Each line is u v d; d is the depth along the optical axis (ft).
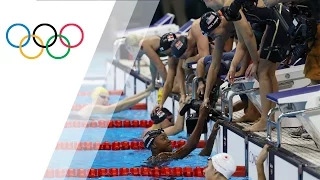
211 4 61.57
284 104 53.11
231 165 52.60
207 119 69.67
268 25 58.03
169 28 127.13
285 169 50.44
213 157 53.31
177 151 66.49
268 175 54.29
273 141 56.34
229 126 65.36
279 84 64.69
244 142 60.44
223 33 63.93
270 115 55.42
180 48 76.84
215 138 69.72
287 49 57.00
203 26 63.41
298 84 65.10
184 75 81.25
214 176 52.70
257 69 60.13
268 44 58.29
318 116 51.55
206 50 76.59
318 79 56.80
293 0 52.95
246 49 62.23
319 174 44.32
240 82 65.21
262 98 60.49
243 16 58.44
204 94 69.77
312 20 53.93
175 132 79.00
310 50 56.54
